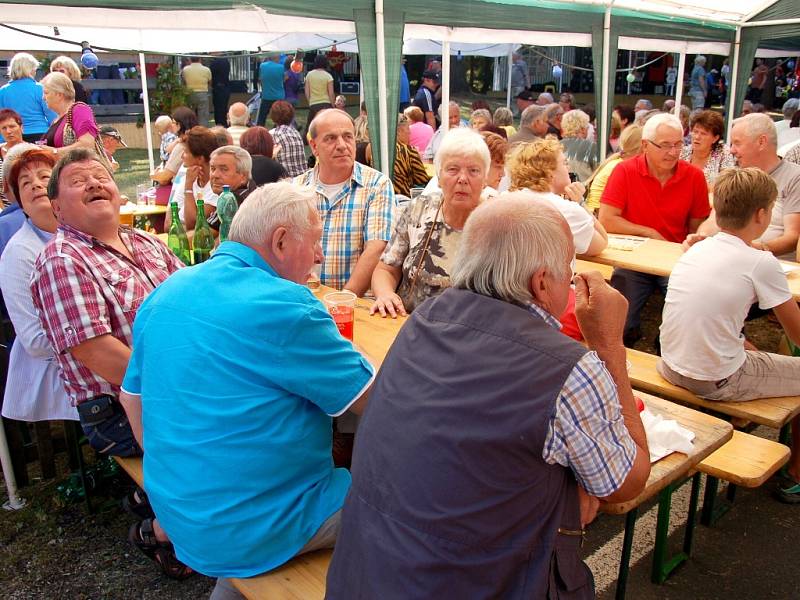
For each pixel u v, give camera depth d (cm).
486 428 119
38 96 663
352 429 228
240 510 157
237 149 386
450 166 265
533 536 123
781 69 1538
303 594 160
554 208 138
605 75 727
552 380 120
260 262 167
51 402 257
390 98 558
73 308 211
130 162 1093
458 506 119
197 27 468
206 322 155
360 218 323
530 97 1195
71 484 283
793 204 380
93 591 234
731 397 253
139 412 180
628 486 133
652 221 425
